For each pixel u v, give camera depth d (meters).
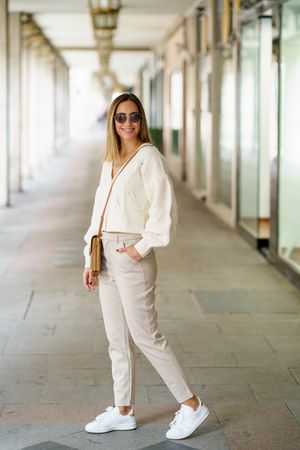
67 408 4.01
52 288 6.84
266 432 3.72
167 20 17.77
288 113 7.45
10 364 4.74
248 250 8.91
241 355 4.98
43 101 23.77
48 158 24.81
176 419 3.66
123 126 3.55
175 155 18.84
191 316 5.93
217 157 12.59
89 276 3.76
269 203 8.80
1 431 3.70
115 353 3.71
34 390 4.28
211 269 7.79
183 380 3.63
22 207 12.80
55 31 20.42
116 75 42.06
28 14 15.52
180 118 17.27
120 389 3.71
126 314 3.59
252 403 4.12
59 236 9.80
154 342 3.60
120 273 3.56
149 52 25.55
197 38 14.72
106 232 3.59
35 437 3.63
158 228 3.48
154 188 3.50
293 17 7.20
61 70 31.62
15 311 6.04
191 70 15.22
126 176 3.54
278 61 7.79
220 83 12.43
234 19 10.52
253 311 6.09
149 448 3.54
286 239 7.54
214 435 3.69
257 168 9.02
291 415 3.94
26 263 8.00
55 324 5.66
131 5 14.70
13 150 15.12
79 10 15.01
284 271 7.47
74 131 51.59
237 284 7.09
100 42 22.16
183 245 9.21
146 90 30.56
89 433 3.69
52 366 4.71
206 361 4.85
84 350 5.04
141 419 3.87
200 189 14.79
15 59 15.03
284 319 5.86
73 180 17.80
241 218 10.22
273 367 4.74
